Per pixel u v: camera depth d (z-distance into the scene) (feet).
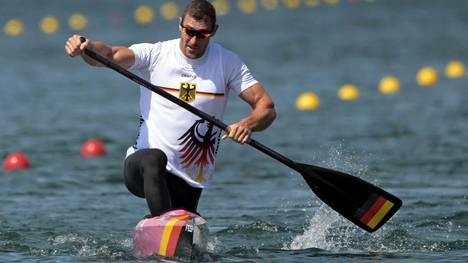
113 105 212.64
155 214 79.20
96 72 271.28
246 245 89.86
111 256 82.74
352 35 369.09
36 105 211.82
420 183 128.16
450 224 100.37
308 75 260.62
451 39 348.38
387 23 417.90
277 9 499.51
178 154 81.10
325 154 152.15
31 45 347.56
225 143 167.63
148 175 78.28
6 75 264.52
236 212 110.42
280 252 85.87
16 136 173.99
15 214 109.19
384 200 84.64
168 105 80.07
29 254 84.74
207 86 80.07
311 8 503.61
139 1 556.10
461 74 259.60
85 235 95.66
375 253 85.25
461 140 163.94
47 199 121.08
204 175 82.79
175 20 443.32
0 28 413.18
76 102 216.54
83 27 412.77
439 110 199.52
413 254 84.58
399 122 185.16
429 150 155.43
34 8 516.32
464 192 121.08
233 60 80.43
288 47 328.29
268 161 150.10
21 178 137.80
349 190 84.69
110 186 132.05
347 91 222.48
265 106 79.87
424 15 453.58
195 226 78.74
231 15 470.39
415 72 265.75
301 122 187.73
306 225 101.24
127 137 174.29
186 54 79.30
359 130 176.35
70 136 174.50
